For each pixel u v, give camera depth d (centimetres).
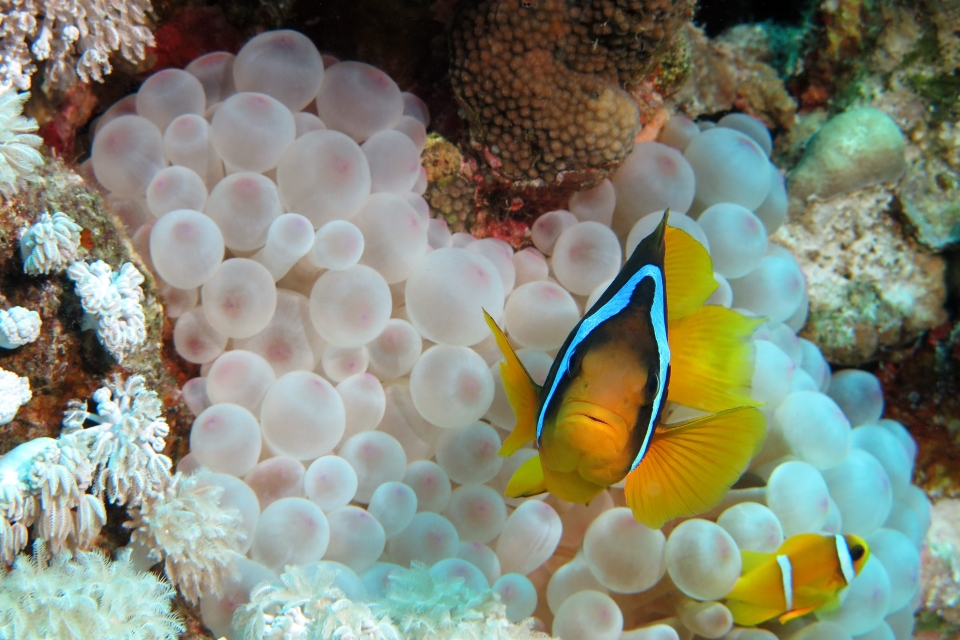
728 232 37
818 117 47
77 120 34
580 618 33
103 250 31
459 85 36
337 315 33
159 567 31
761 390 36
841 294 46
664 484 28
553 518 33
